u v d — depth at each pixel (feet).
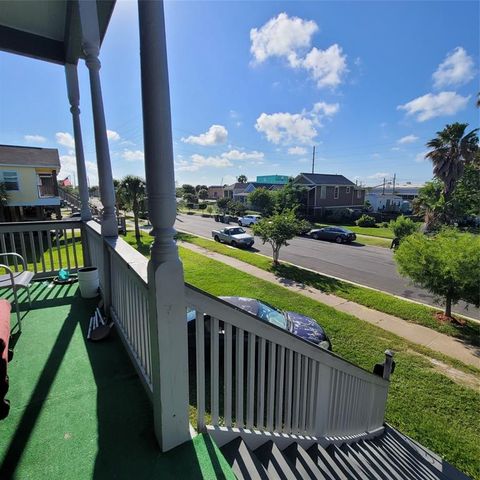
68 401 5.59
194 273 32.30
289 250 49.14
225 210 102.37
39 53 12.07
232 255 43.14
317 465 5.98
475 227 67.15
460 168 62.69
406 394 13.62
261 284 28.84
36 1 10.18
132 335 6.71
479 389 14.11
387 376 11.34
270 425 5.72
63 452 4.47
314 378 6.71
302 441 6.53
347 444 8.63
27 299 10.51
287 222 37.29
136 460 4.32
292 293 26.45
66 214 88.99
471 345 18.24
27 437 4.74
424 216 66.85
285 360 5.91
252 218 78.79
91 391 5.89
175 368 4.38
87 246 13.19
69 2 9.90
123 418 5.16
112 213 9.04
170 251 4.07
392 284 30.89
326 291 27.68
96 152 8.76
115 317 8.43
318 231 60.23
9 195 53.16
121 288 7.54
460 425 11.96
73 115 12.30
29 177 54.95
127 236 60.23
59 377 6.34
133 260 6.38
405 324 20.93
